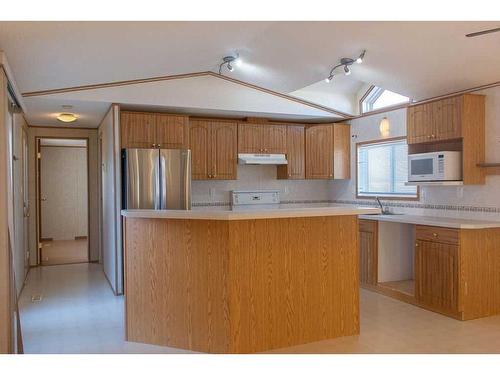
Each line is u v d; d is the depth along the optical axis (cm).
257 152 631
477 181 449
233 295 326
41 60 380
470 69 425
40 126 712
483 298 427
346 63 451
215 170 606
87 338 372
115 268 525
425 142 489
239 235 329
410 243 552
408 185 513
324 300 364
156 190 530
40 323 414
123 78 500
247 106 581
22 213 578
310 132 662
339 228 371
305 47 426
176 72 521
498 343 356
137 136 542
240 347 329
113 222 536
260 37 413
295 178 656
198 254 337
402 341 360
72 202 1023
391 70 459
